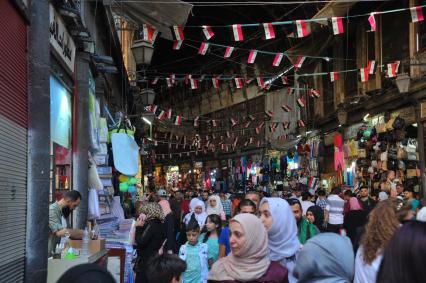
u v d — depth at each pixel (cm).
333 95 2228
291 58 2100
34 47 595
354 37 2002
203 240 666
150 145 3462
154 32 1070
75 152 948
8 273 496
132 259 816
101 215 1035
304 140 2569
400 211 385
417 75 1527
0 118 497
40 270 551
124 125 1217
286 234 437
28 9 596
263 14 3078
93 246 626
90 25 1170
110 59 1073
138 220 704
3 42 513
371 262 323
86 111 971
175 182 4981
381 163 1627
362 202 1145
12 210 519
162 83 4409
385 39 1741
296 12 2605
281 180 2750
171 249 868
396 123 1538
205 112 4366
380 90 1688
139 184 2477
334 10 1457
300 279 296
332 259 288
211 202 1069
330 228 1041
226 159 4141
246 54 3466
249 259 337
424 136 1512
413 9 1044
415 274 160
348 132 2091
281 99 3111
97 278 181
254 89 3491
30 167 574
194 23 3397
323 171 2352
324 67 2348
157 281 344
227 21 3278
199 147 3869
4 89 512
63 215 644
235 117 3862
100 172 1142
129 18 1056
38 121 585
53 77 795
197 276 625
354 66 2011
